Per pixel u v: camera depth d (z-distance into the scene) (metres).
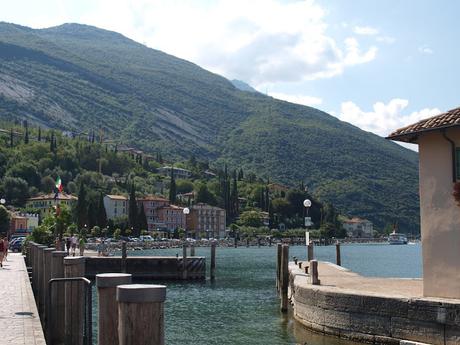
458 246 19.23
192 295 38.34
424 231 20.28
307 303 22.64
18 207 158.12
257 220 195.38
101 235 125.94
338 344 19.84
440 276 19.64
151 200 185.12
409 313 18.12
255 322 26.53
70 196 164.50
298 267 36.34
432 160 20.25
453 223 19.44
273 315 28.73
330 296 21.00
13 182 165.00
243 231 188.00
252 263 76.94
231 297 37.03
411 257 105.12
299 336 21.73
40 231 58.88
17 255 50.81
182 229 170.75
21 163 179.75
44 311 19.33
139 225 141.88
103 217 128.88
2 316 14.63
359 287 24.36
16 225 121.38
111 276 7.18
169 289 42.59
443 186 19.83
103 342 7.09
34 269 28.47
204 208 193.25
